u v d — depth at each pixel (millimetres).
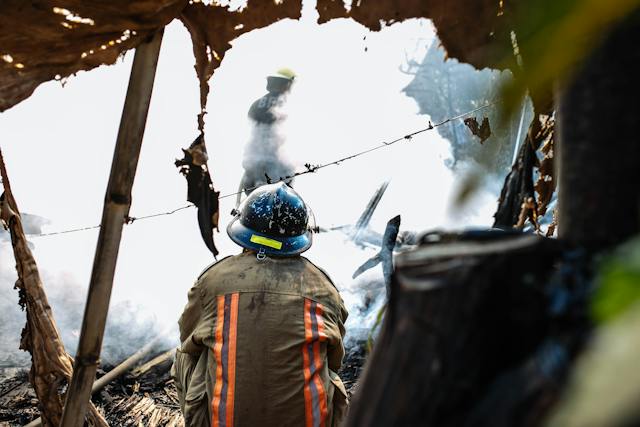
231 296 3006
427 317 576
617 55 536
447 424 563
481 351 562
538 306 561
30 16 2027
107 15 2102
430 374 569
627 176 586
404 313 592
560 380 500
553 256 584
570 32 328
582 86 567
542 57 343
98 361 2582
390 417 583
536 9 341
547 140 2557
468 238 608
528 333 560
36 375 2898
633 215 596
